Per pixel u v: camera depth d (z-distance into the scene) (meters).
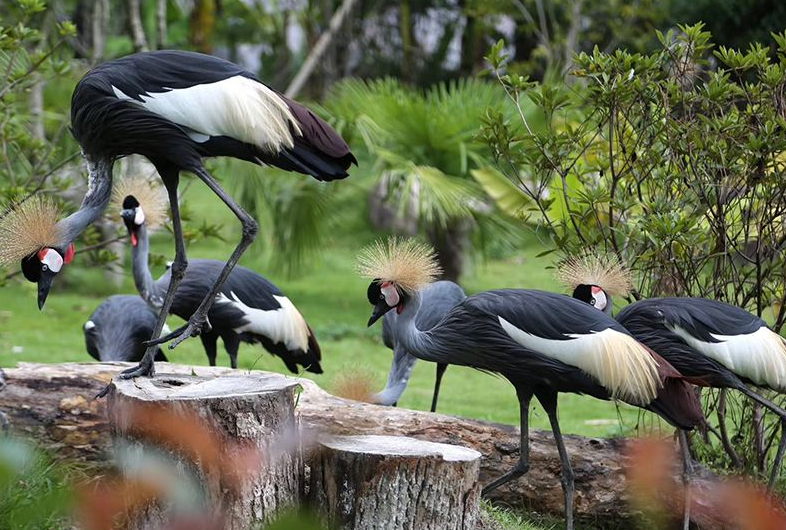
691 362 7.79
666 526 8.27
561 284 8.72
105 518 6.84
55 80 15.72
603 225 9.54
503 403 14.05
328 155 6.94
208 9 27.70
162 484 6.40
